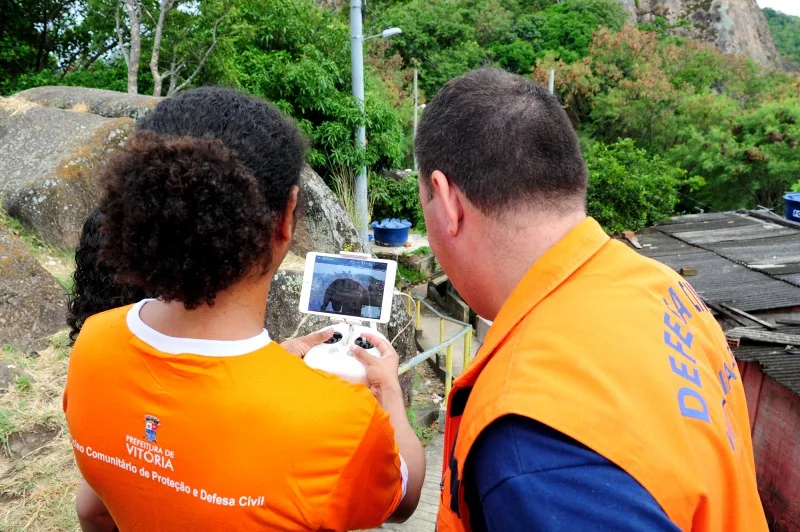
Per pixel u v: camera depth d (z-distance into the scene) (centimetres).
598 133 2817
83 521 118
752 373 520
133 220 72
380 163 1208
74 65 1268
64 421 259
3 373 280
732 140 2197
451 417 89
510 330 80
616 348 71
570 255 83
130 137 84
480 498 67
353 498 88
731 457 72
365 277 174
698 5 5066
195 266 74
